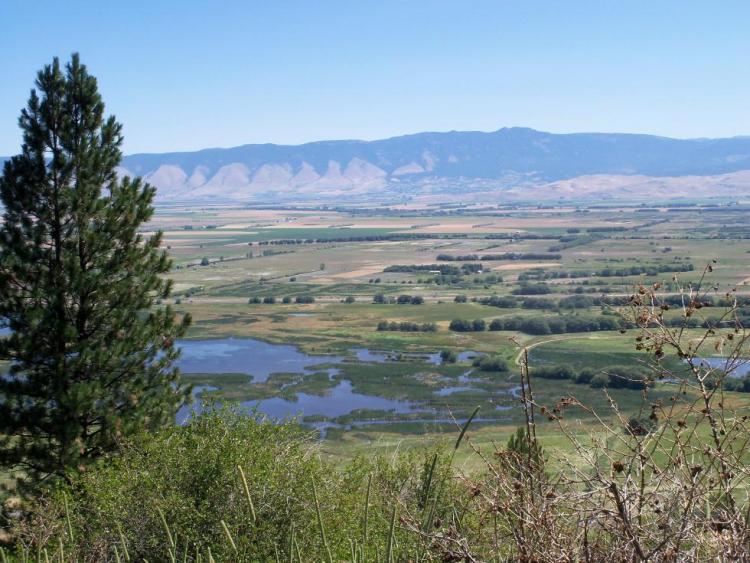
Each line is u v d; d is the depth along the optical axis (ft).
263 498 45.85
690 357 15.89
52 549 40.68
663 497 15.10
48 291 80.23
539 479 15.62
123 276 86.07
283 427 59.41
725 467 14.69
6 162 82.69
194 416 62.59
